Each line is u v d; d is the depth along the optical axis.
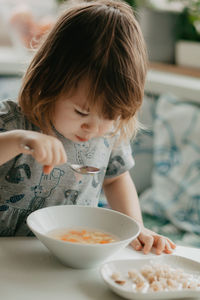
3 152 0.79
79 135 0.92
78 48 0.89
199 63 2.47
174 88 2.20
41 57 0.94
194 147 2.07
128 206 1.17
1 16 2.91
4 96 2.19
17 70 2.37
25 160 0.99
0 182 1.00
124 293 0.72
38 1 2.85
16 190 1.01
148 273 0.81
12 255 0.86
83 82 0.87
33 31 2.39
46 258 0.86
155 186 2.09
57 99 0.91
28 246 0.91
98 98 0.87
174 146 2.11
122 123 1.02
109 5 0.98
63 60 0.90
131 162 1.20
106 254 0.80
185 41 2.54
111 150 1.16
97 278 0.81
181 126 2.12
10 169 0.99
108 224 0.94
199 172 2.02
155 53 2.58
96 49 0.88
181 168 2.06
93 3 0.98
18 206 1.02
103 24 0.91
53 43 0.92
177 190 2.03
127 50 0.91
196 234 1.86
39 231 0.88
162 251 0.97
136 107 0.94
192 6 2.52
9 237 0.95
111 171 1.19
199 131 2.08
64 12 0.97
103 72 0.87
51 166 0.77
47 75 0.92
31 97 0.95
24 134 0.79
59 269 0.82
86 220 0.95
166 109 2.18
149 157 2.21
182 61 2.54
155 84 2.26
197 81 2.31
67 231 0.92
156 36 2.55
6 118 0.98
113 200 1.20
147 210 2.05
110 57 0.88
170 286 0.77
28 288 0.75
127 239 0.81
